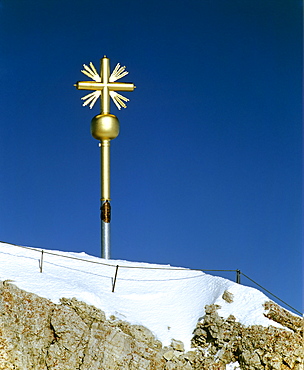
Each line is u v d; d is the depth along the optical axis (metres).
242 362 40.59
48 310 41.81
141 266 50.56
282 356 40.16
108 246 55.38
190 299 46.00
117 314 43.12
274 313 42.47
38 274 45.09
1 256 46.84
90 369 39.84
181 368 40.94
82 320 41.75
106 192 56.09
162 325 43.59
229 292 44.59
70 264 48.53
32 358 40.09
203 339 42.44
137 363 40.41
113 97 56.84
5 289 42.59
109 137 56.28
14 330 40.81
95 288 45.88
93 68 56.94
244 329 41.84
